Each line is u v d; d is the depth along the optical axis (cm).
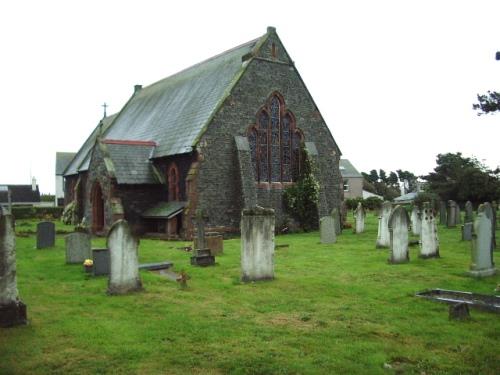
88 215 3347
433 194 4775
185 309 1059
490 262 1469
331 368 716
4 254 923
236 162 2986
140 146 3269
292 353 779
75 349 798
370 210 5803
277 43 3278
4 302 922
